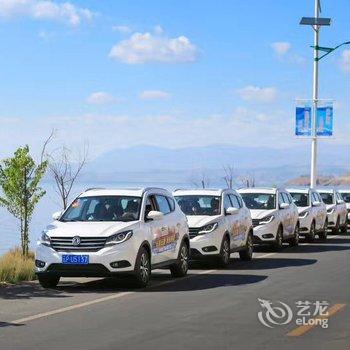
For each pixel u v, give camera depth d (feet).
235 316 35.42
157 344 29.01
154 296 42.70
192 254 58.18
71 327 32.63
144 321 34.09
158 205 51.13
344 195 128.98
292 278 51.80
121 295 43.24
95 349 28.12
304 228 89.81
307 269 58.44
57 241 45.27
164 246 49.98
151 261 47.78
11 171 62.85
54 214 48.83
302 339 29.96
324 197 110.11
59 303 40.06
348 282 49.19
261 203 78.84
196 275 54.34
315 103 126.21
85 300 41.19
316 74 126.31
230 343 29.19
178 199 63.26
